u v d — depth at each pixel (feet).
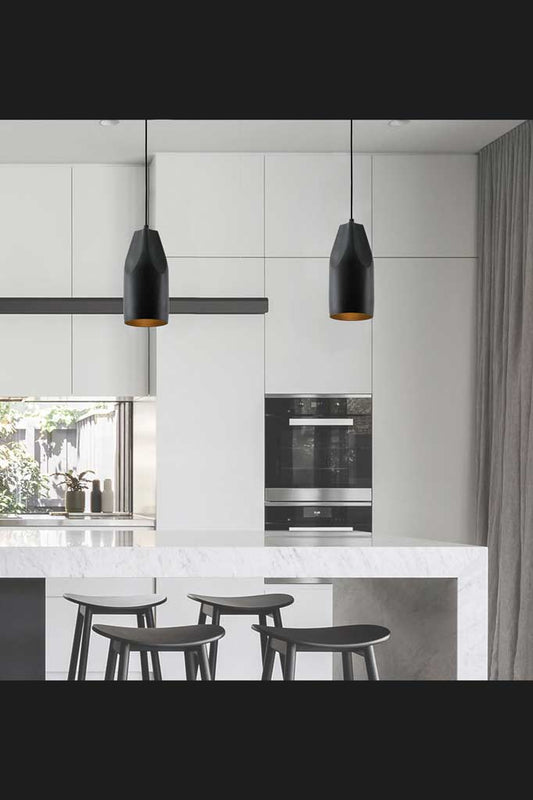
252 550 9.45
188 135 16.08
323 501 16.99
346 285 11.49
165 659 16.35
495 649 15.40
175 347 16.90
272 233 17.06
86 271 17.42
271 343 17.03
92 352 17.37
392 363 17.12
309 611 16.46
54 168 17.44
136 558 9.41
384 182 17.16
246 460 16.96
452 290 17.20
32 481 19.16
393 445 17.11
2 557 9.33
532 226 14.76
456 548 9.53
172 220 16.96
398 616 10.94
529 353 14.73
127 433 19.30
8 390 17.20
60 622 16.28
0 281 17.24
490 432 16.58
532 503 14.39
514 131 15.71
